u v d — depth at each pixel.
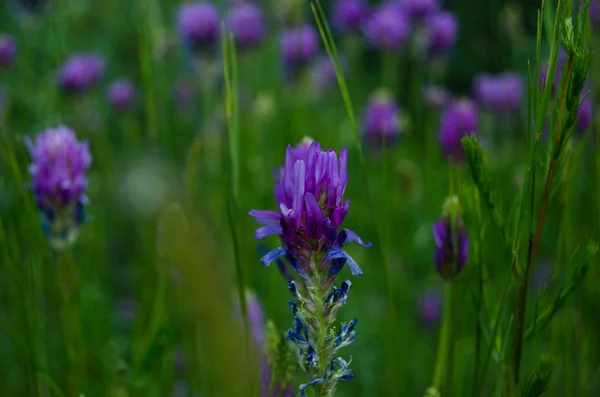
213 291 0.12
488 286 0.41
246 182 0.72
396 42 0.85
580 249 0.51
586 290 0.49
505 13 0.82
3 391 0.53
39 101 0.73
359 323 0.62
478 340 0.40
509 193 0.64
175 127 0.87
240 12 0.80
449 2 1.25
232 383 0.13
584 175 0.56
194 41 0.77
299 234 0.34
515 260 0.38
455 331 0.43
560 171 0.38
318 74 0.92
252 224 0.61
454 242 0.42
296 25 0.68
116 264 0.73
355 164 0.83
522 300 0.38
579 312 0.49
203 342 0.12
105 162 0.72
